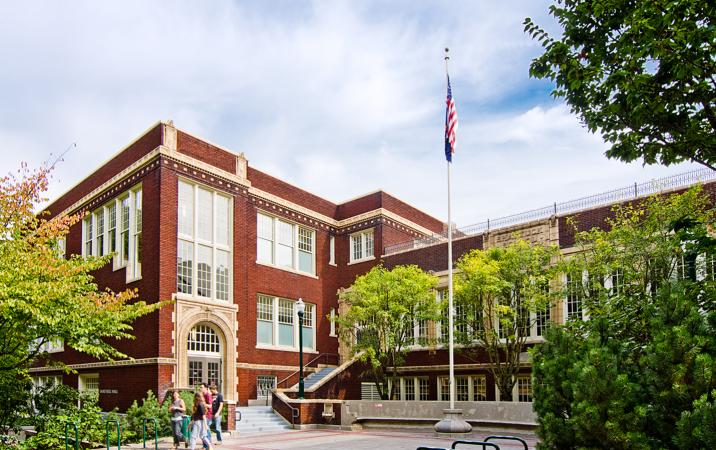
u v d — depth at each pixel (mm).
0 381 19938
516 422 21375
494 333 24812
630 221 20672
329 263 36531
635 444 7465
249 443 19516
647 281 17812
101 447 19312
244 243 30188
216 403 19984
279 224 33656
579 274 21484
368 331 28594
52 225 21047
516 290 24719
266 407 27375
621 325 10125
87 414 20609
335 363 35219
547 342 9391
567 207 27516
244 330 29359
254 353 30062
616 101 10000
